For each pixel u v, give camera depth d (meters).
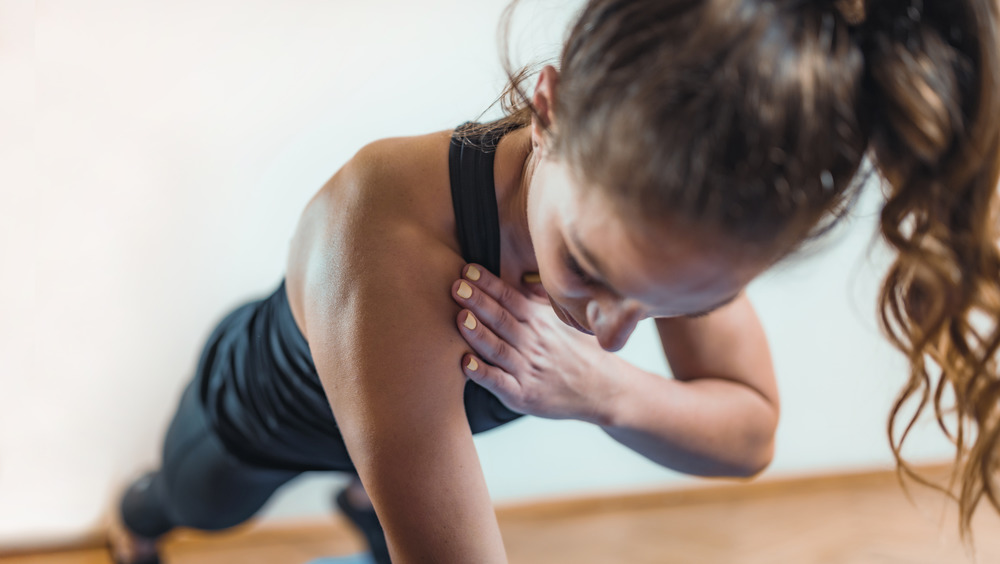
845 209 0.61
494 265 0.78
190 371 2.11
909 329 0.70
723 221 0.49
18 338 1.96
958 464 0.75
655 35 0.52
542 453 2.45
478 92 2.25
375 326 0.70
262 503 1.39
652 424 0.93
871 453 2.79
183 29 2.07
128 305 2.05
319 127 2.18
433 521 0.71
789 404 2.72
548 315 0.83
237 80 2.11
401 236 0.73
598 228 0.54
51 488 1.99
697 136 0.48
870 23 0.54
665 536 2.27
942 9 0.55
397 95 2.22
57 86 1.98
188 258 2.10
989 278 0.62
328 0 2.16
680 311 0.59
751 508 2.54
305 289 0.79
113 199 2.03
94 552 1.99
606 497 2.51
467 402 0.82
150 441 2.08
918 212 0.62
